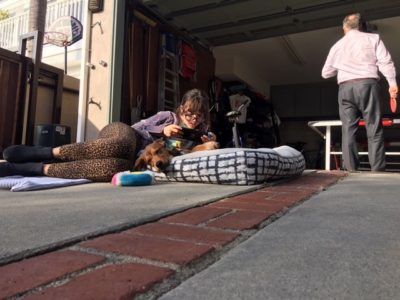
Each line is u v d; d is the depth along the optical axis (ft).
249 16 19.20
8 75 16.21
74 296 2.55
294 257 3.45
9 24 26.05
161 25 19.48
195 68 22.40
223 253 3.59
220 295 2.65
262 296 2.63
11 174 10.30
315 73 32.78
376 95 13.05
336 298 2.60
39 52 17.13
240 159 8.73
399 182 9.63
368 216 5.24
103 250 3.55
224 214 5.27
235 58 28.12
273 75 33.65
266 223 4.84
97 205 5.89
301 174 11.69
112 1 15.40
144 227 4.49
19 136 16.57
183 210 5.51
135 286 2.72
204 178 9.20
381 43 13.07
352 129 13.65
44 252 3.46
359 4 17.47
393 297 2.62
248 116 28.40
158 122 11.39
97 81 15.57
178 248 3.63
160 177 10.00
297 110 36.06
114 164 9.77
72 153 10.07
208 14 19.08
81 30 22.29
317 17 19.02
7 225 4.45
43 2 21.90
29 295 2.56
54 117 18.63
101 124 15.40
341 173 12.57
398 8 17.67
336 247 3.76
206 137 11.00
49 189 8.27
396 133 24.94
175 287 2.79
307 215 5.35
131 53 17.46
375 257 3.45
